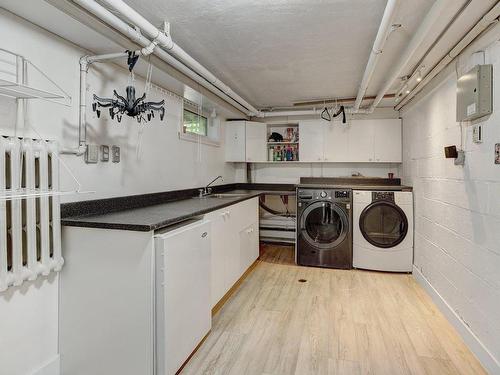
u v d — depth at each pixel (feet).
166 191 10.16
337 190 13.08
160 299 5.59
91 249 5.82
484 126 6.54
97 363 5.87
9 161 5.17
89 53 7.00
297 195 13.50
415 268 11.93
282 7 6.32
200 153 12.76
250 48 8.39
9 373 5.31
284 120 16.53
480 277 6.72
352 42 8.01
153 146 9.46
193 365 6.49
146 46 6.63
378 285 11.17
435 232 9.77
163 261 5.57
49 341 5.92
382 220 12.89
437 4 5.61
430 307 9.32
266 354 6.89
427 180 10.71
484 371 6.30
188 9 6.36
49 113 6.07
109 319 5.74
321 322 8.36
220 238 9.07
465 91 6.97
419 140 11.71
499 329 5.95
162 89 9.95
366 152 15.01
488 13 5.85
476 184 6.95
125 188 8.21
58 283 6.06
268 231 17.07
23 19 5.54
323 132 15.55
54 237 5.68
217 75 10.70
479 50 6.77
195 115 13.21
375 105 13.24
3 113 5.23
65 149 6.32
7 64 5.31
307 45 8.20
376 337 7.59
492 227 6.24
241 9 6.39
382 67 9.77
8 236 5.19
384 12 5.85
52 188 5.67
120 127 8.04
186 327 6.41
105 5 5.52
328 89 12.39
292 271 12.74
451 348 7.13
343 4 6.23
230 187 16.29
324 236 13.42
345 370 6.34
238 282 11.13
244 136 15.64
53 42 6.14
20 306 5.45
